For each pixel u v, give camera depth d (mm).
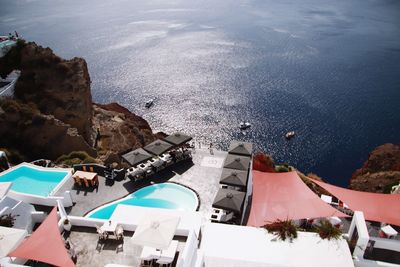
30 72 51281
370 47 120500
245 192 27031
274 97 88562
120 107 74875
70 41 137250
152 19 171500
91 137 51781
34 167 33281
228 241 18516
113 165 34781
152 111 86125
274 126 75500
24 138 44125
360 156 64500
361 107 81625
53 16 178500
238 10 184750
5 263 14398
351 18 157375
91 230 20141
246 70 106562
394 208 22719
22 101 49062
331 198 29453
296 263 17031
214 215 24984
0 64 52406
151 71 109312
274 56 116500
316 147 67562
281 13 172875
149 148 33250
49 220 18109
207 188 30469
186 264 14766
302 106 83312
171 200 29078
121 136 54688
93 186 30703
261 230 19250
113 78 105812
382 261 18422
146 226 16531
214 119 80312
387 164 49281
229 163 29219
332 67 105500
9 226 19500
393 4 179750
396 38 128500
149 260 17047
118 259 18047
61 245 16469
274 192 25438
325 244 18109
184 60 116938
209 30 149000
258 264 17141
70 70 52156
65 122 49719
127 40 139000
